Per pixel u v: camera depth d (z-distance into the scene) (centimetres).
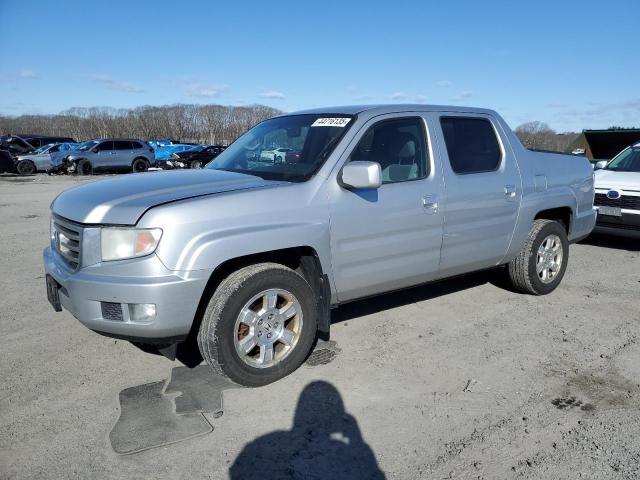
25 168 2544
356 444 298
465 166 464
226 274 358
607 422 322
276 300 359
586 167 594
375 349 421
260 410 331
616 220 775
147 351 415
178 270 318
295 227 356
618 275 647
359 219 389
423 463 283
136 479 268
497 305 527
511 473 275
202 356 381
